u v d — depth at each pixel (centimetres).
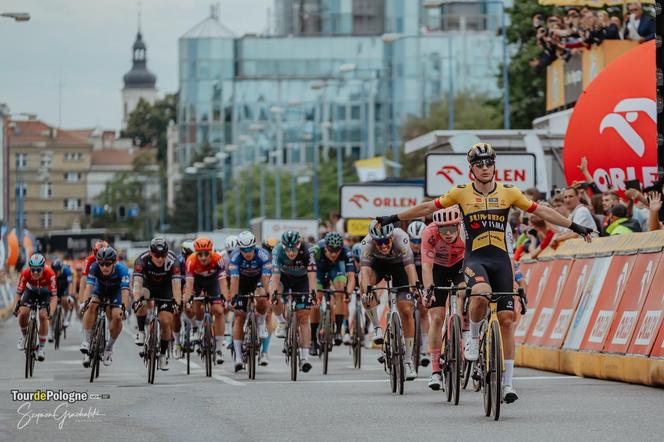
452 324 2667
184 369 4056
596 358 3147
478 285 2370
